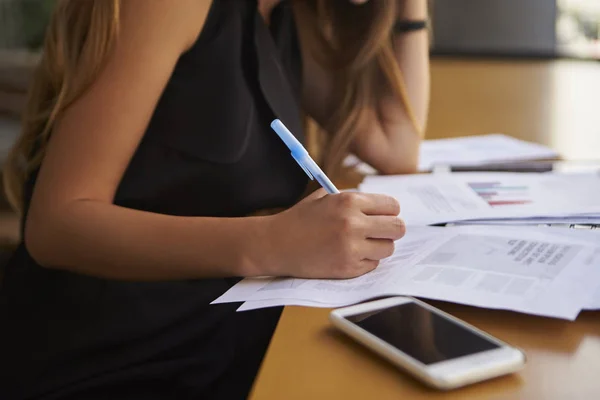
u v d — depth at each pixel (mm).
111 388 891
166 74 1012
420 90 1464
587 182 1146
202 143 1069
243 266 816
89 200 915
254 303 727
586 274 735
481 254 807
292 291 750
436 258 806
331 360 597
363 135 1404
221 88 1077
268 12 1279
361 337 609
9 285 1015
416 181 1205
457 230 911
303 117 1497
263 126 1147
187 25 1036
